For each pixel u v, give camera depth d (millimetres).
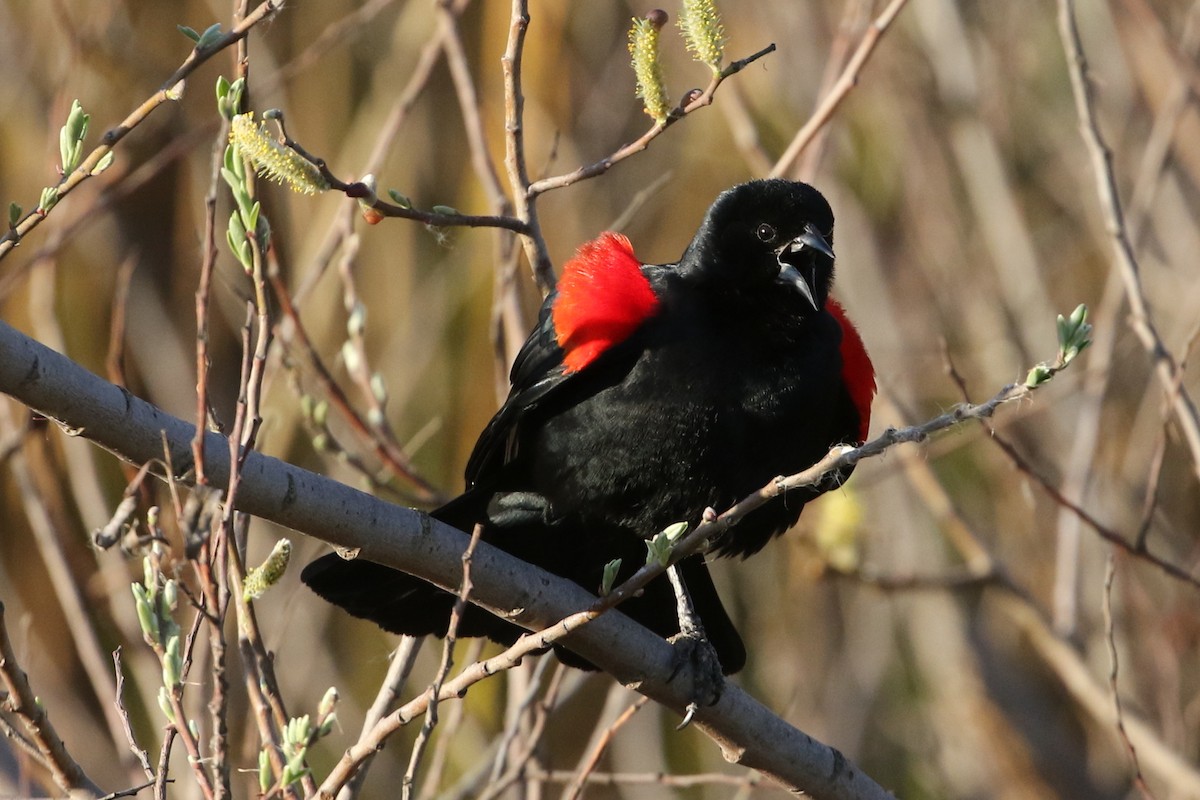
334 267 12594
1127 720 11180
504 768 8414
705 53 6055
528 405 8023
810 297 7906
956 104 13406
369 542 5980
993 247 13578
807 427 8133
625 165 14625
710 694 6938
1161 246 14273
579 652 6859
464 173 13500
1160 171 11102
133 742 5465
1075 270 14883
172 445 5402
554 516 8258
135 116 5121
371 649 13242
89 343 12969
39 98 12719
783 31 13805
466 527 8391
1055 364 4570
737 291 8086
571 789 7293
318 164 5359
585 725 14023
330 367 12547
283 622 8070
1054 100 14750
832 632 14211
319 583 7488
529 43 12812
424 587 7598
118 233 13211
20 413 9320
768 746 6984
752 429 7965
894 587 10938
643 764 13711
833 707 13844
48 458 9523
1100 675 12367
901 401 11367
